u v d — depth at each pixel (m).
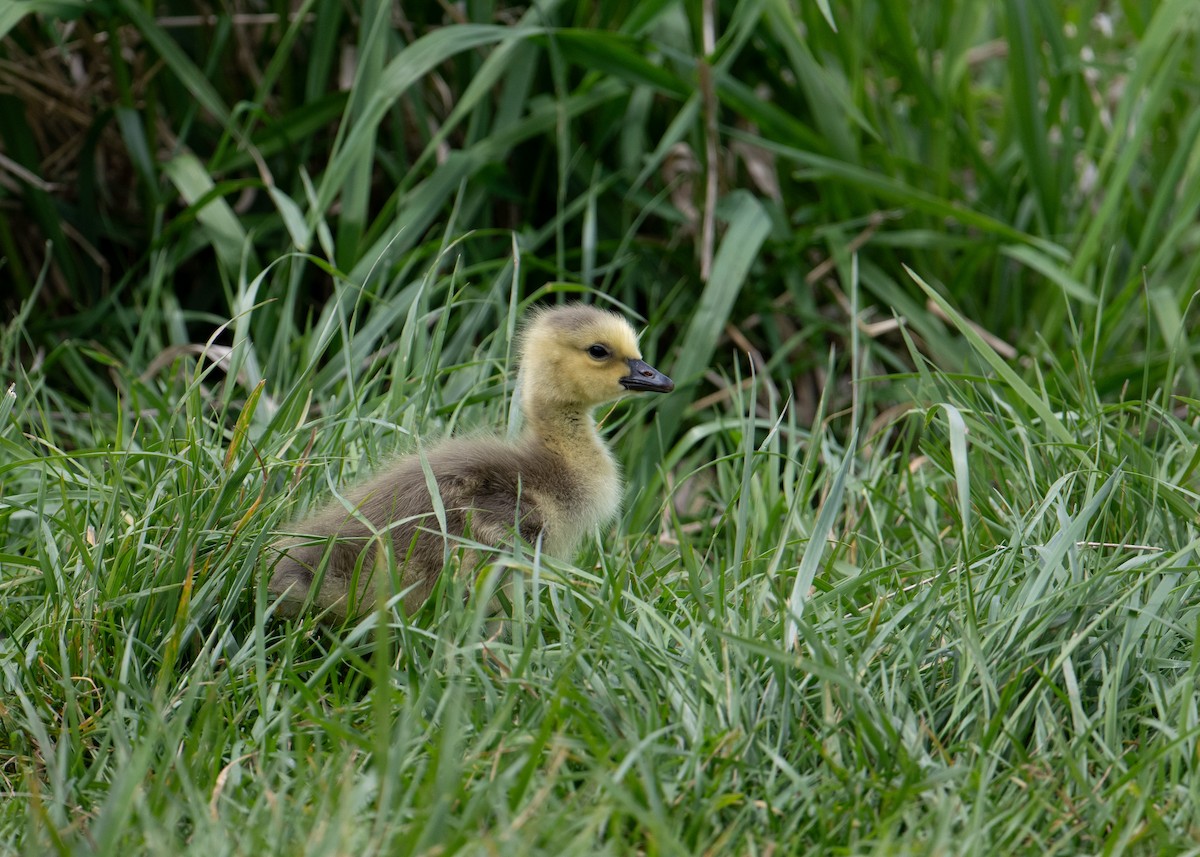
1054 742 6.84
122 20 12.59
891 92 14.52
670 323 13.11
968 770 6.51
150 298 12.30
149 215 12.96
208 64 12.48
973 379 9.30
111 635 7.78
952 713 7.03
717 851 6.07
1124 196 13.23
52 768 6.66
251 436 9.51
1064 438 8.50
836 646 7.27
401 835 6.00
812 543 7.52
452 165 11.97
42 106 13.11
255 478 8.41
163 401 10.22
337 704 7.30
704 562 8.87
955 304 13.00
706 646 7.21
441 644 7.21
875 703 6.93
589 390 9.21
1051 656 7.29
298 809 6.18
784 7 12.29
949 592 7.75
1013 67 12.45
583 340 9.19
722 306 11.70
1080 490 8.65
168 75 12.98
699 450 12.00
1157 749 6.44
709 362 12.73
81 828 6.35
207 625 7.94
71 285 12.90
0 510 8.46
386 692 5.97
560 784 6.52
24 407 9.70
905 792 6.22
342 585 8.29
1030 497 8.66
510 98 12.52
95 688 7.38
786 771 6.41
